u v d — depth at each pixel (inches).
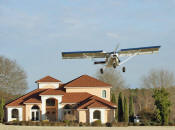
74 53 2632.9
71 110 4648.1
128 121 4913.9
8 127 3838.6
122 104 5049.2
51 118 4687.5
